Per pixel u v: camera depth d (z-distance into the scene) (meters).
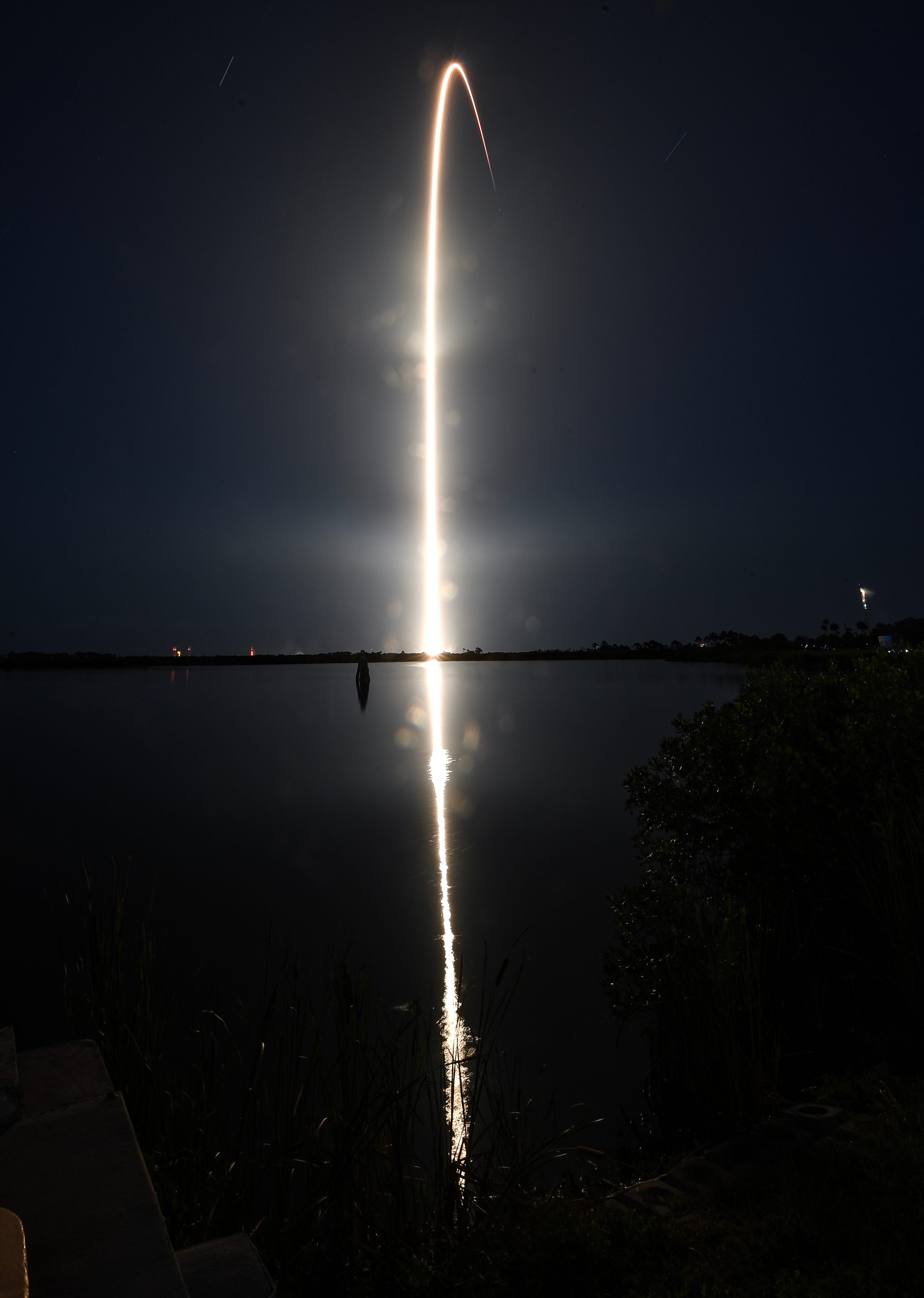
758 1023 4.50
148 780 17.00
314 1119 3.98
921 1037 4.35
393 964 6.82
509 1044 5.37
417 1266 2.87
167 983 6.40
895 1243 2.59
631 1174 3.83
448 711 33.97
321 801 14.37
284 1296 2.78
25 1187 1.84
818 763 5.92
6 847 11.34
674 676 64.56
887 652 7.99
